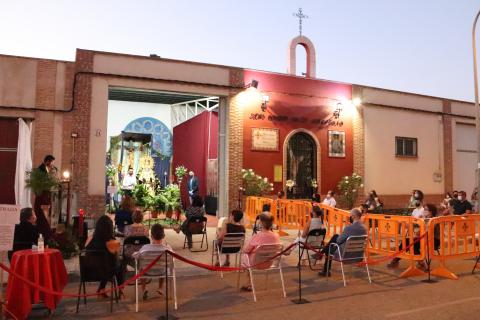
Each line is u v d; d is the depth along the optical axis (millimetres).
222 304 6594
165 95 22234
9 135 14023
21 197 13648
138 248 7461
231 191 16969
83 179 14508
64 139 14406
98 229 6504
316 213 9328
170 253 6250
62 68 14547
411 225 8703
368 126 20359
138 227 8211
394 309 6320
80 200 14422
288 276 8547
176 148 24922
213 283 7914
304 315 6031
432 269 9078
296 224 13094
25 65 14133
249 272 7242
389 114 21078
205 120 21672
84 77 14742
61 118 14414
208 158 21281
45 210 9812
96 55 14945
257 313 6125
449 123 23250
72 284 7758
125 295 7109
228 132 17062
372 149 20438
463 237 9109
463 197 13438
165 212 15516
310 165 19016
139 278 6906
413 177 21750
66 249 9039
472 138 24516
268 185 17250
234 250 8695
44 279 5930
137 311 6223
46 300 5938
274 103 18047
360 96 20141
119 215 10430
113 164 22156
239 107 17281
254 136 17562
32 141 14094
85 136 14633
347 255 7848
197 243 11953
